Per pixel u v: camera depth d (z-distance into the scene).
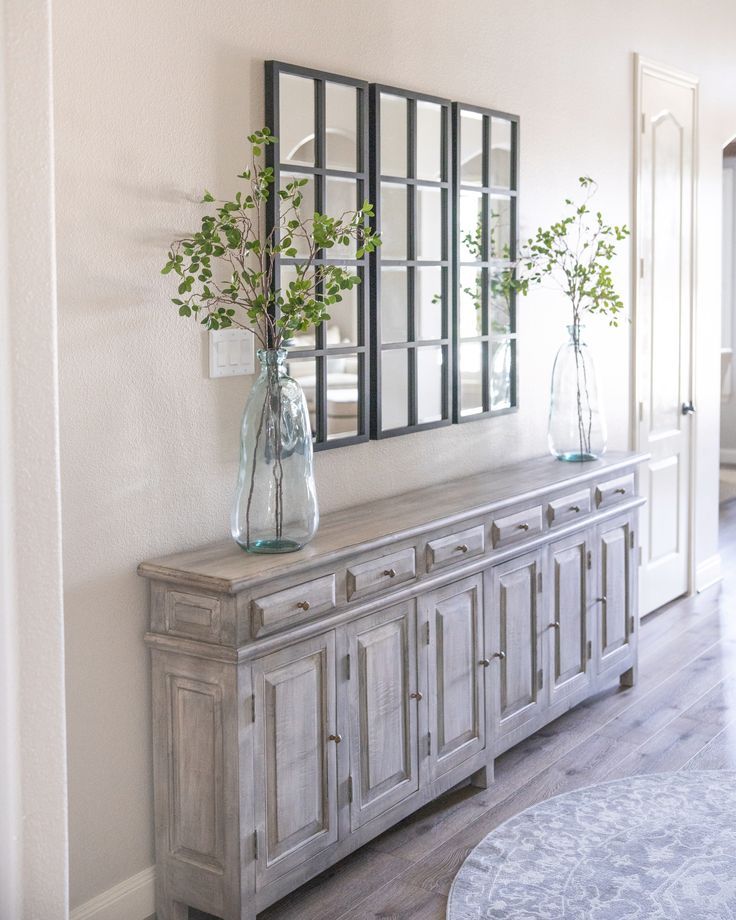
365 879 2.85
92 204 2.44
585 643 3.87
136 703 2.63
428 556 3.04
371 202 3.26
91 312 2.46
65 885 1.28
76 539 2.46
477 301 3.81
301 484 2.66
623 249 4.84
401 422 3.46
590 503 3.86
